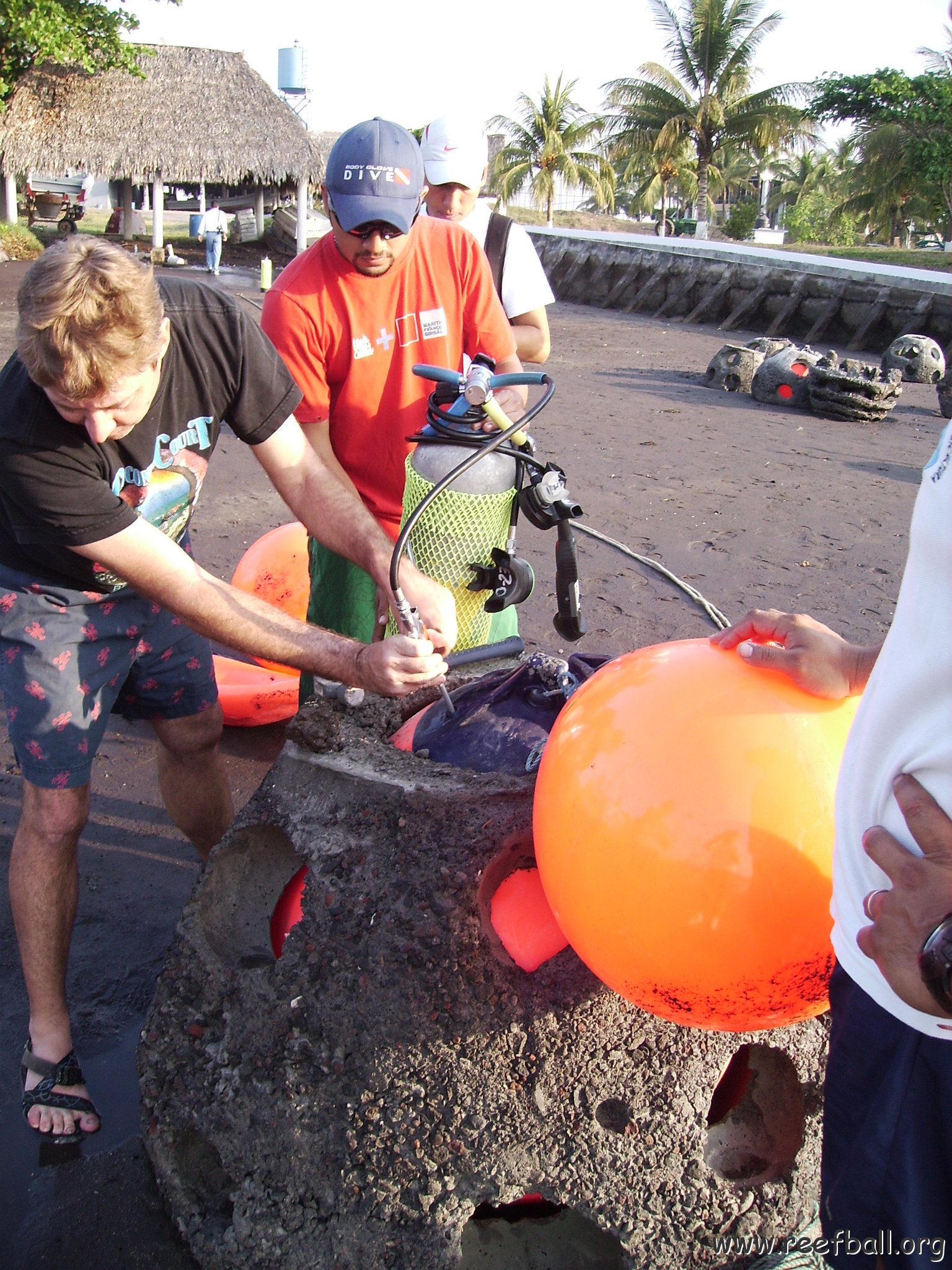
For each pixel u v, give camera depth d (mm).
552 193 46625
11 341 13172
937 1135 1428
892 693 1368
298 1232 1977
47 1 26047
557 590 2568
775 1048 2021
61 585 2354
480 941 1942
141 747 4121
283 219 34719
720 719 1604
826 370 12453
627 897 1580
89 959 2984
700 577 6379
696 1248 1924
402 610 2037
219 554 6246
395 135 2693
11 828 3516
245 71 30281
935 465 1316
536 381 2404
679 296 23672
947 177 37000
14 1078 2580
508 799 2061
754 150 46062
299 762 2244
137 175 29312
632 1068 1914
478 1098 1896
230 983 2129
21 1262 2127
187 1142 2164
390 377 3070
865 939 1375
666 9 43625
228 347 2357
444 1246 1887
